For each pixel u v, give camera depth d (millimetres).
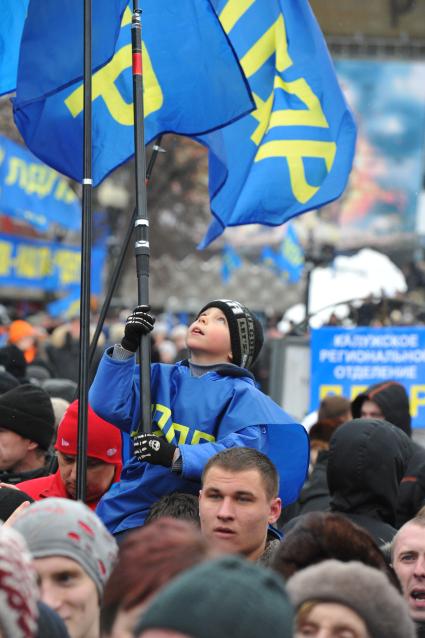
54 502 7531
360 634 6715
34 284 31906
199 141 14969
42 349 32906
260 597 5027
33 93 13570
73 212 31391
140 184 11977
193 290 80875
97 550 7465
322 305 30078
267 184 15875
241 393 12047
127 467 12148
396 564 10148
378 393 17562
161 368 12289
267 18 15594
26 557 6023
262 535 10305
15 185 28969
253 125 15422
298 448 12328
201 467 11219
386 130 76812
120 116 14461
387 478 13047
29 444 14852
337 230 73750
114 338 33406
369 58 75000
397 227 76875
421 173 77125
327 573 6898
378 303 29797
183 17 14352
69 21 13531
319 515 8461
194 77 14250
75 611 7332
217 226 15492
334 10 71688
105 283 60656
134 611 5902
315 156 15992
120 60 14461
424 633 9992
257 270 80062
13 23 15352
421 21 72188
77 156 14258
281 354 24031
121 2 13516
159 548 6004
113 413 11734
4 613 5797
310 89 15930
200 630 4910
